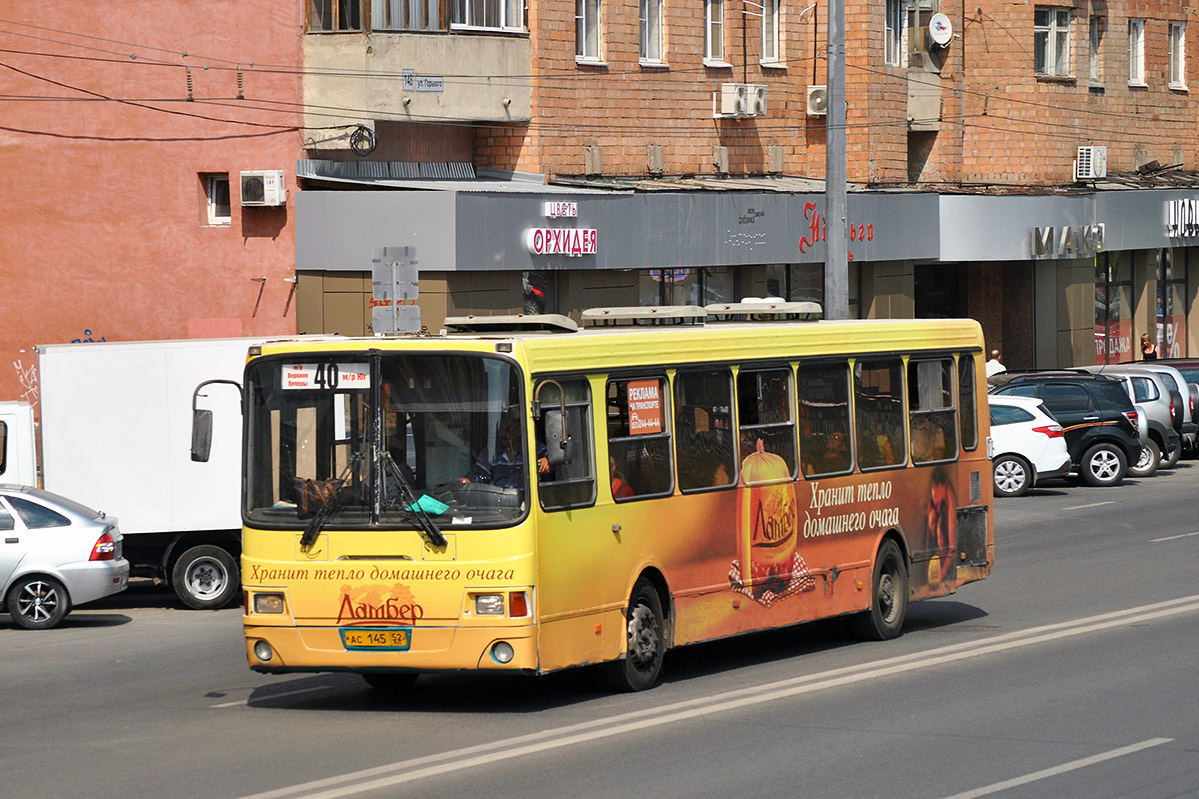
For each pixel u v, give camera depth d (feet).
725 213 133.08
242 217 113.29
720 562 56.03
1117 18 190.29
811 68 151.64
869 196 147.95
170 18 112.37
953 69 169.68
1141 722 45.24
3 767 42.34
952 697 49.52
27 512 76.33
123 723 48.78
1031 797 37.06
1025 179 177.06
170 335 113.50
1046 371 133.90
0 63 111.75
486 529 47.19
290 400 49.19
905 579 65.82
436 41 117.91
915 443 66.90
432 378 48.34
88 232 112.57
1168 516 105.09
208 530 82.53
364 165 117.60
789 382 60.08
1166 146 200.13
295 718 48.83
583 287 124.06
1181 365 146.51
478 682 55.31
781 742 43.06
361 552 47.96
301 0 113.91
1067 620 66.28
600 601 50.37
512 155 126.82
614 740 43.62
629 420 52.47
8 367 112.37
